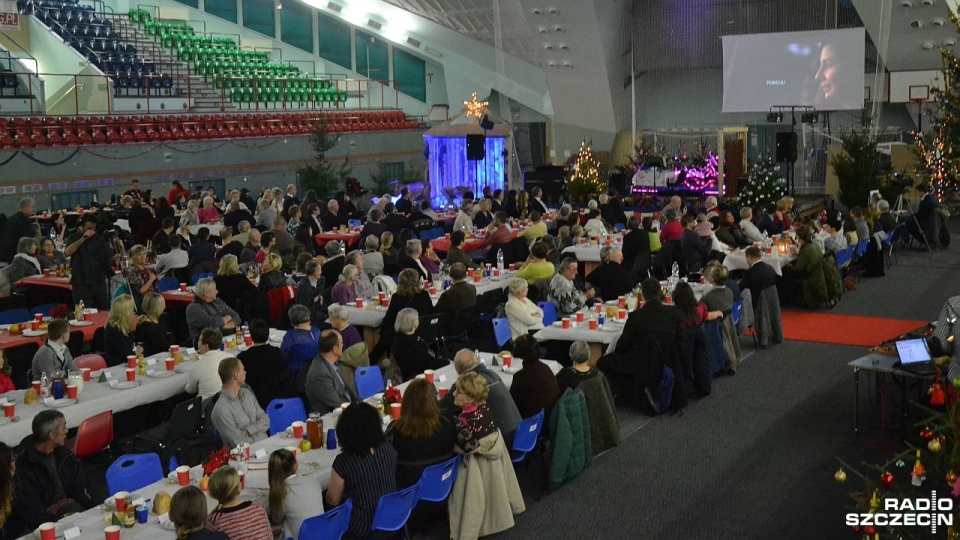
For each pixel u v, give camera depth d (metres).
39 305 13.45
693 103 31.47
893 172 25.09
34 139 22.41
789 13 28.84
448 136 25.70
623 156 32.88
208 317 10.86
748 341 13.28
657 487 8.39
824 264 15.01
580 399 8.56
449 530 7.54
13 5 28.75
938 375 7.47
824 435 9.54
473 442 7.19
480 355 9.80
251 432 7.64
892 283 17.06
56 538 5.88
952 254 19.80
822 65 26.66
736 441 9.46
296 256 14.90
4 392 8.84
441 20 33.62
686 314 10.71
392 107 37.00
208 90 31.38
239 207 20.11
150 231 17.80
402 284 11.28
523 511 7.87
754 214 19.22
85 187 23.55
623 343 10.38
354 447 6.51
